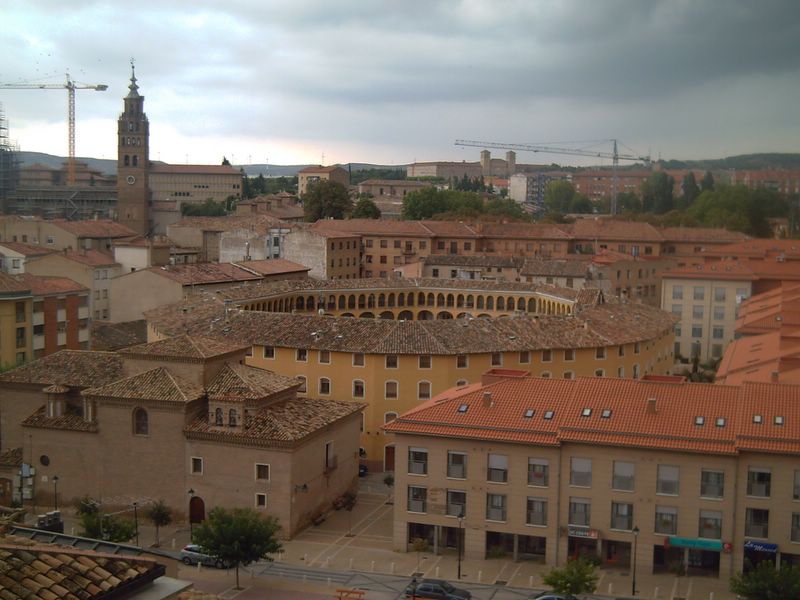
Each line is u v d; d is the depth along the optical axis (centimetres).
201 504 9406
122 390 9569
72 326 14925
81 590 2886
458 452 8544
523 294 17638
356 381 11862
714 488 7906
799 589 6638
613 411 8381
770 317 14200
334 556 8631
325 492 9794
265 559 8056
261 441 9050
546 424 8381
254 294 15688
